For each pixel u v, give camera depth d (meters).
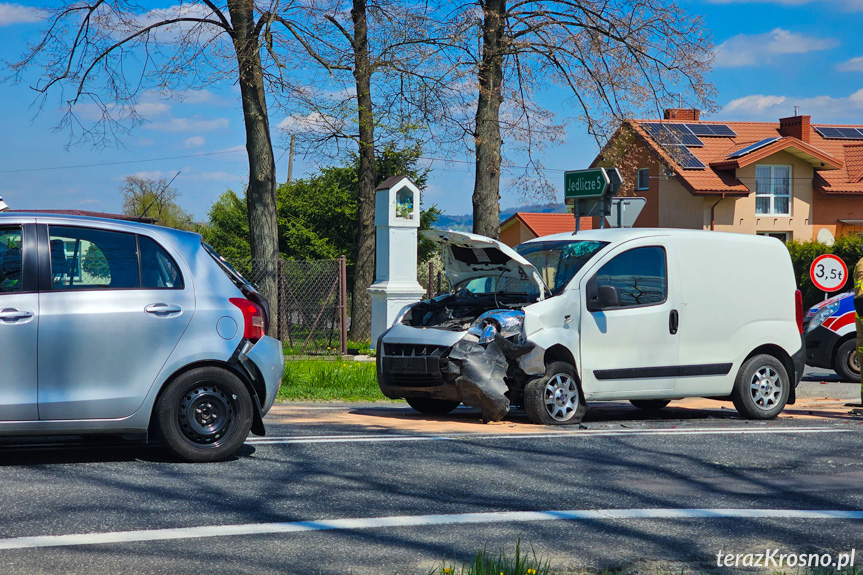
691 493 5.99
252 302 6.88
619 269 9.18
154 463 6.50
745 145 45.00
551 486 6.07
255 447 7.20
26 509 5.14
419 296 17.77
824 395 13.46
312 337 19.25
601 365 8.99
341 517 5.14
